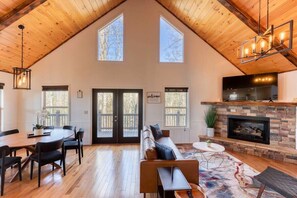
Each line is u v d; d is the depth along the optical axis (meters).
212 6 4.41
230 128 5.61
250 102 4.99
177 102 6.13
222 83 5.96
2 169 2.88
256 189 3.00
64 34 5.34
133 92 6.06
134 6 5.88
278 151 4.37
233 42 5.09
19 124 5.75
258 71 5.58
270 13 3.61
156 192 2.75
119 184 3.24
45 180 3.36
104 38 5.94
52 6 4.04
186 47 5.98
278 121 4.67
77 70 5.77
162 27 6.05
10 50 4.52
